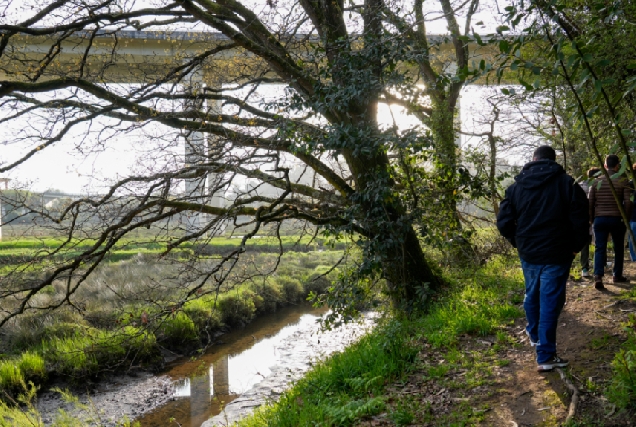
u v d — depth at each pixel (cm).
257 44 838
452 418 434
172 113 830
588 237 445
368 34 809
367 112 866
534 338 498
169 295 1208
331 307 840
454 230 941
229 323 1445
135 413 893
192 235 798
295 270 1978
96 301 1362
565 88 548
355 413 462
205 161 856
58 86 782
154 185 795
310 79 863
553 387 446
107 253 882
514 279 915
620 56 480
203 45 1070
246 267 1010
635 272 850
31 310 1229
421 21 817
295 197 988
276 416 548
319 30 905
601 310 634
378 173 837
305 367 1057
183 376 1074
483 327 640
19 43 971
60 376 994
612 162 700
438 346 621
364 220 847
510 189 487
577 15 534
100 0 812
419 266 947
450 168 913
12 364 970
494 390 471
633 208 715
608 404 391
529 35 321
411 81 859
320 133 796
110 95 805
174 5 802
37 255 776
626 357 436
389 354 589
